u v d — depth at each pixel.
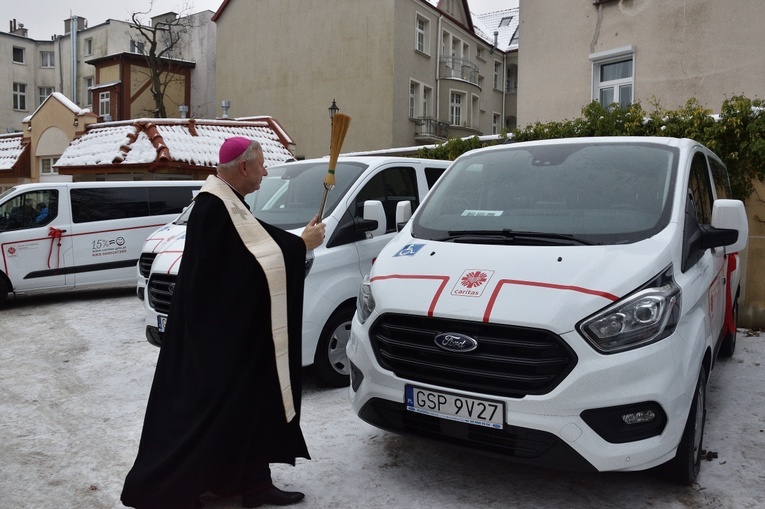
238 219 3.26
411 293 3.52
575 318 3.08
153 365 6.55
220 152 3.39
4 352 7.25
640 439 3.09
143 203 11.48
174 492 3.06
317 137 29.86
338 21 29.23
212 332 3.19
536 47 13.23
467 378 3.26
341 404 5.05
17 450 4.35
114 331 8.32
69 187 10.81
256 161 3.42
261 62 31.69
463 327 3.27
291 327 3.41
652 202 3.89
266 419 3.34
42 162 24.73
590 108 8.82
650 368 3.08
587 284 3.23
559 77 12.82
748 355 6.49
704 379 3.78
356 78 28.67
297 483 3.74
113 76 34.78
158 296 5.88
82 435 4.63
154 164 18.47
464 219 4.23
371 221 5.56
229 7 32.88
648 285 3.24
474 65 33.44
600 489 3.61
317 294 5.18
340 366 5.46
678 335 3.26
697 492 3.56
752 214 7.65
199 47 36.78
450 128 31.30
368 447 4.24
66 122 23.14
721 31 10.49
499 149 4.92
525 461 3.13
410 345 3.43
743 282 7.74
